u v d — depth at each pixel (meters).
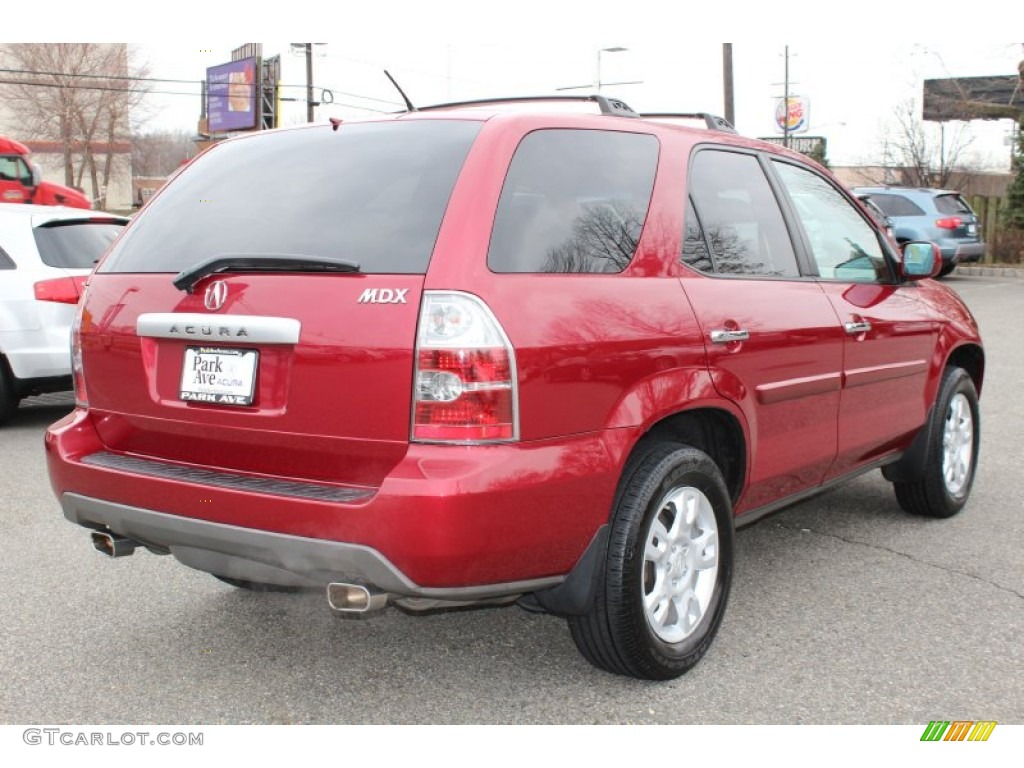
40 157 52.50
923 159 33.59
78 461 3.45
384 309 2.89
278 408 3.05
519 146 3.21
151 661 3.73
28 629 4.03
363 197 3.17
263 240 3.22
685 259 3.63
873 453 4.85
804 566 4.74
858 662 3.68
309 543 2.89
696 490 3.53
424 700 3.42
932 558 4.85
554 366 2.98
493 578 2.92
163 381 3.32
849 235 4.78
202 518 3.10
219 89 55.47
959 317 5.46
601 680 3.55
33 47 51.22
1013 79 30.41
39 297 7.84
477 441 2.84
